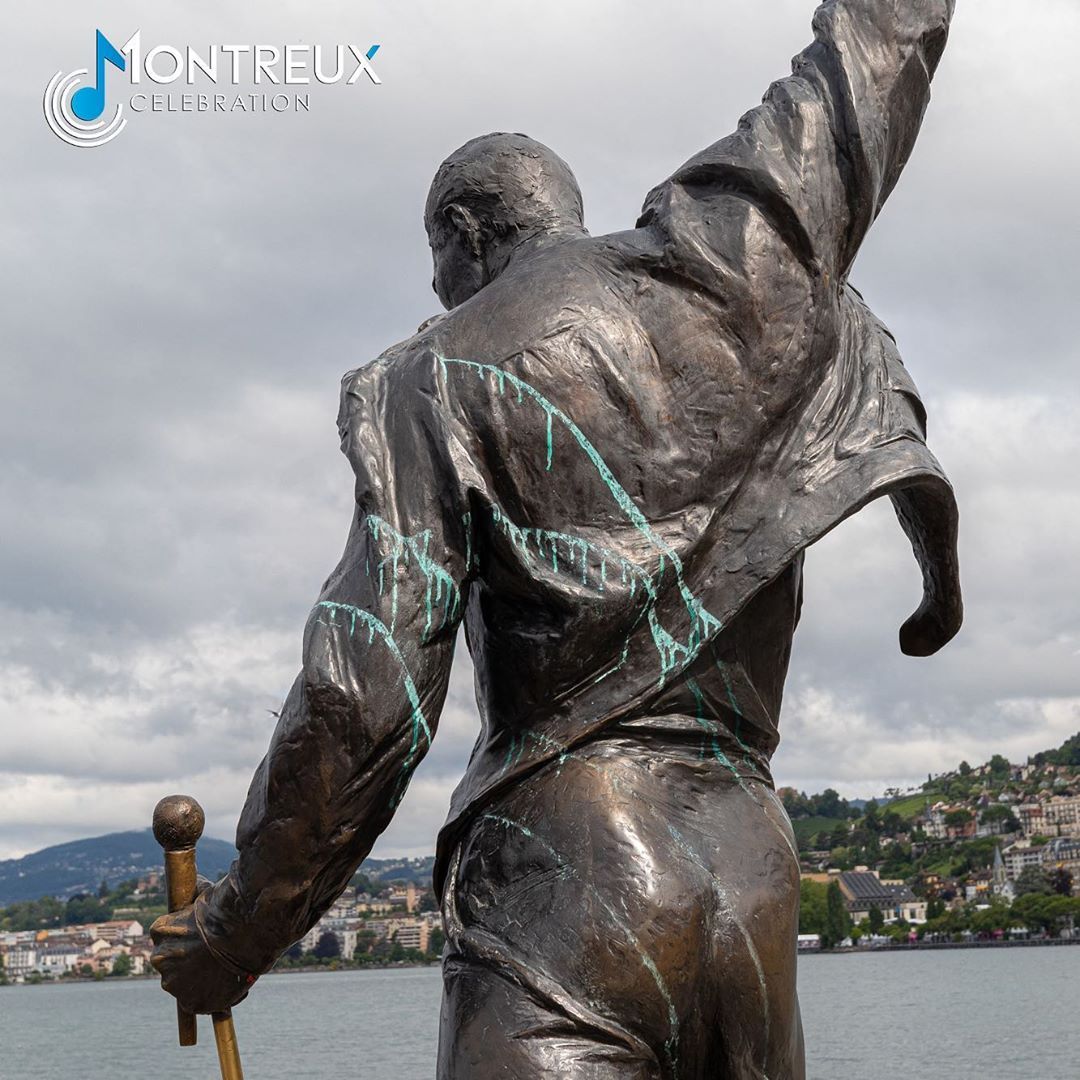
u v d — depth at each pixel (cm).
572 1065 277
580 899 287
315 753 287
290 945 305
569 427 303
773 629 322
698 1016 292
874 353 342
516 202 350
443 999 296
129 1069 4550
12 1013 9575
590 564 300
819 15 339
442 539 301
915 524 350
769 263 317
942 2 341
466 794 310
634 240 321
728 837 302
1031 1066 3397
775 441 318
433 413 305
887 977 8838
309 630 295
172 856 319
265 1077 3522
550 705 304
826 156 325
